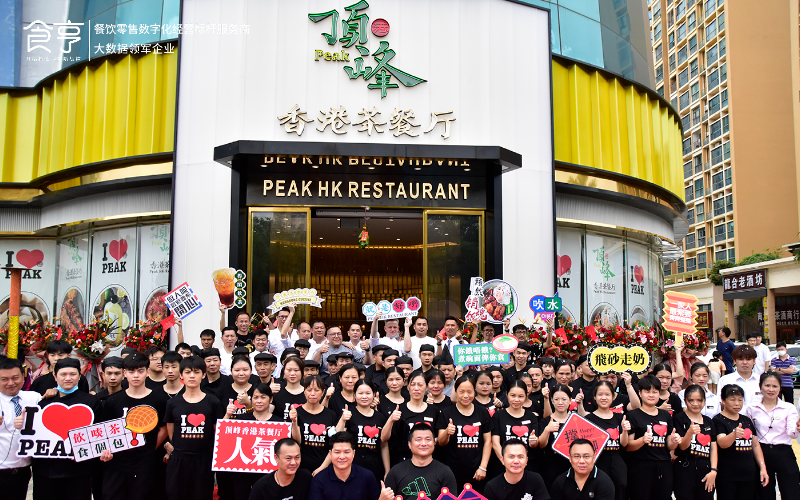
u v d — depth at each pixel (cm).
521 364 782
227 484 619
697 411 622
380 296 1775
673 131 1631
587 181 1373
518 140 1175
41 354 1108
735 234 4138
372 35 1130
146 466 589
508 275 1150
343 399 626
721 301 4044
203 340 856
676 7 5006
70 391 595
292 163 1102
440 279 1130
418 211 1159
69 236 1461
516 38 1192
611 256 1488
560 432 574
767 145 4159
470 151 1050
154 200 1289
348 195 1125
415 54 1137
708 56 4544
